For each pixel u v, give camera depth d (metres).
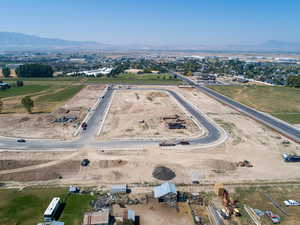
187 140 71.31
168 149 64.94
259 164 58.28
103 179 50.75
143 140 70.56
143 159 58.97
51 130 76.69
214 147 66.94
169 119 90.31
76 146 65.25
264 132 79.56
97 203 42.41
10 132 73.94
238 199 44.66
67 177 51.56
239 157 61.56
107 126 81.75
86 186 48.00
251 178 52.00
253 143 70.38
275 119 93.81
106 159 58.12
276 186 49.00
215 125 85.00
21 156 58.38
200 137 73.81
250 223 38.72
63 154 60.25
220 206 42.59
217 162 57.62
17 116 90.25
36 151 61.53
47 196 44.38
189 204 43.03
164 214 40.34
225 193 43.34
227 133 77.56
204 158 60.25
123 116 93.19
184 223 38.34
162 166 55.50
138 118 91.12
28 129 77.00
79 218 38.84
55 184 48.69
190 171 54.19
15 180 49.88
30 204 42.03
